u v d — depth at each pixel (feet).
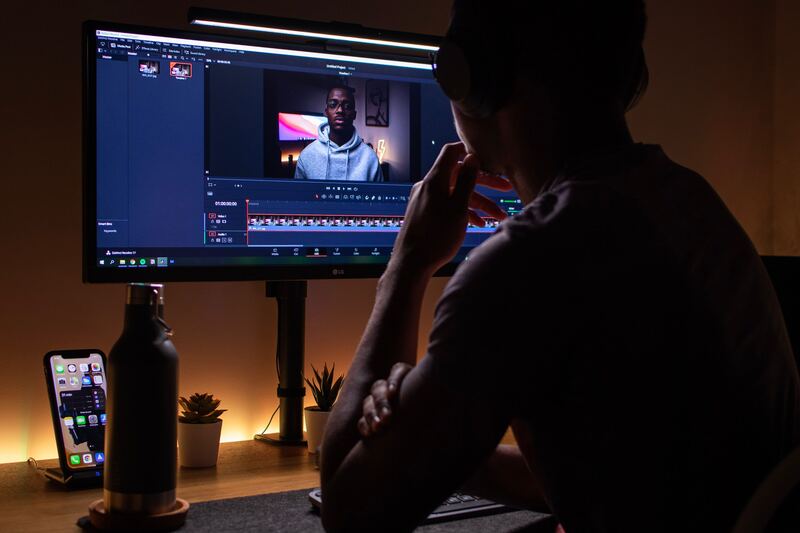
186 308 4.97
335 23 4.76
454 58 2.53
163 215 4.40
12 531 3.30
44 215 4.63
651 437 2.04
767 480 1.94
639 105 6.42
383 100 4.94
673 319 2.06
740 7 6.87
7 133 4.53
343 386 2.65
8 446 4.55
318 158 4.76
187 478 4.14
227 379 5.09
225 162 4.53
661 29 6.53
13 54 4.54
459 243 2.93
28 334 4.59
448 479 2.09
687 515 2.06
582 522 2.22
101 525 3.30
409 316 2.81
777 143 6.97
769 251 6.97
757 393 2.17
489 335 1.98
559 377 2.08
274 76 4.64
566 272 2.01
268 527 3.33
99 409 4.20
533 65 2.37
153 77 4.36
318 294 5.36
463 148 3.19
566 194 2.15
